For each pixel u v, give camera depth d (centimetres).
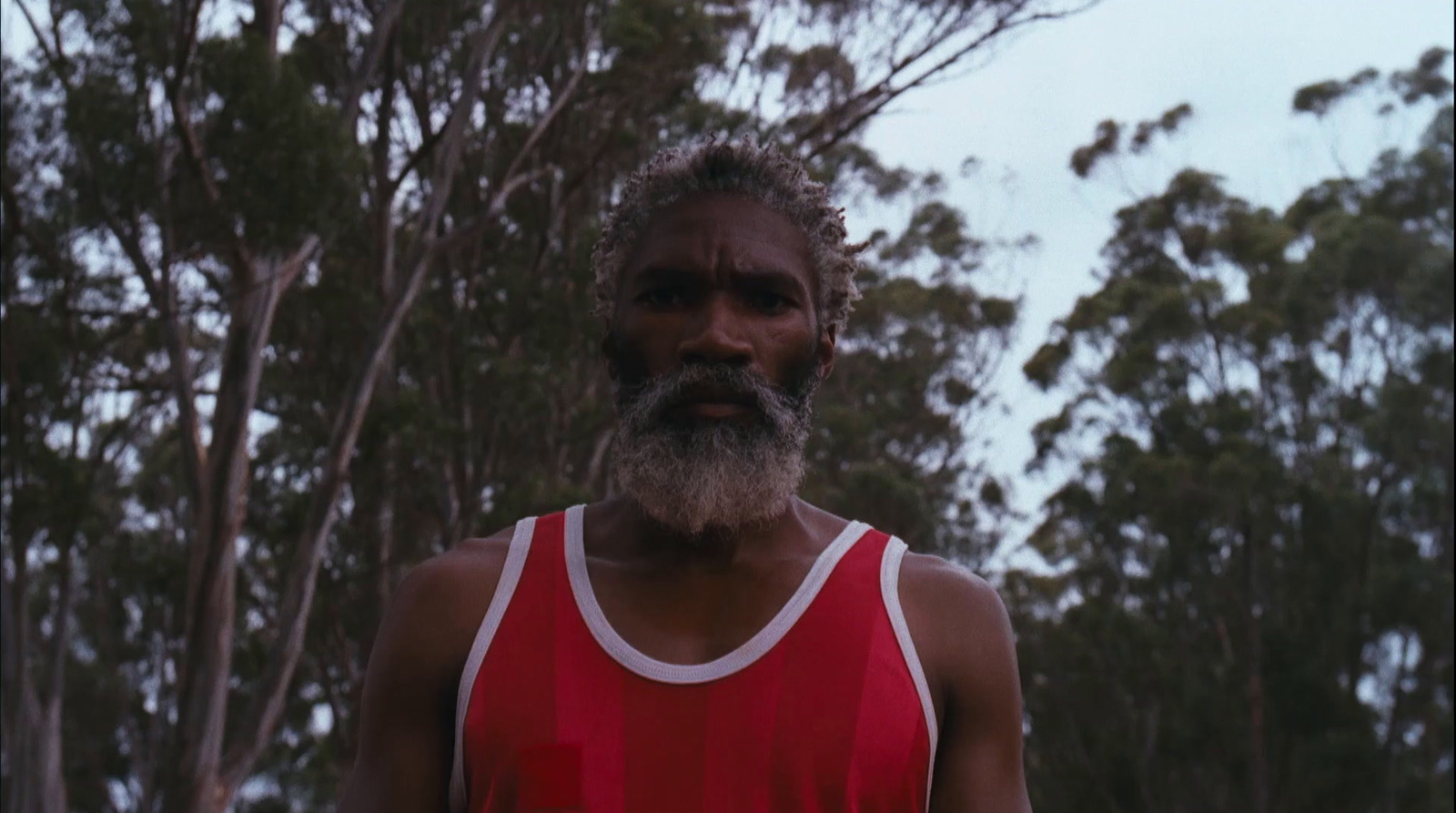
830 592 131
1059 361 2753
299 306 1558
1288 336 2727
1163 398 2661
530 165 1669
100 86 1155
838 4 1548
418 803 133
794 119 1570
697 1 1545
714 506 129
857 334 2580
